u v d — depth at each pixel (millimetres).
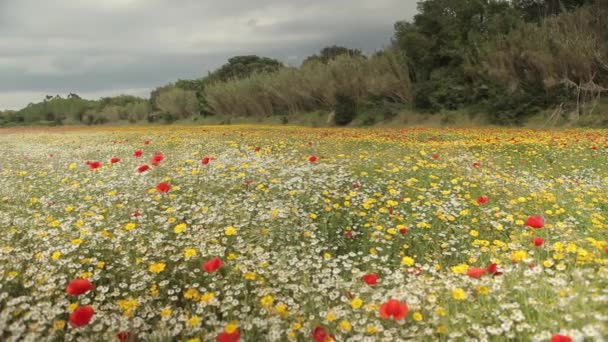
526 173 7379
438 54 29125
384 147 11312
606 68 22000
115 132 24766
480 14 29750
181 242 3949
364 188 6086
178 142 13555
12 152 12305
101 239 4000
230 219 4664
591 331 2277
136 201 5332
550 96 23328
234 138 15102
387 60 30422
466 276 3170
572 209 5246
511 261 3605
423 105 27719
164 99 45656
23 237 4184
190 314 2994
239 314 2889
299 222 4805
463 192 6160
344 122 30094
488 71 25375
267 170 7035
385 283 3248
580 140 11914
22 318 2662
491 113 23938
